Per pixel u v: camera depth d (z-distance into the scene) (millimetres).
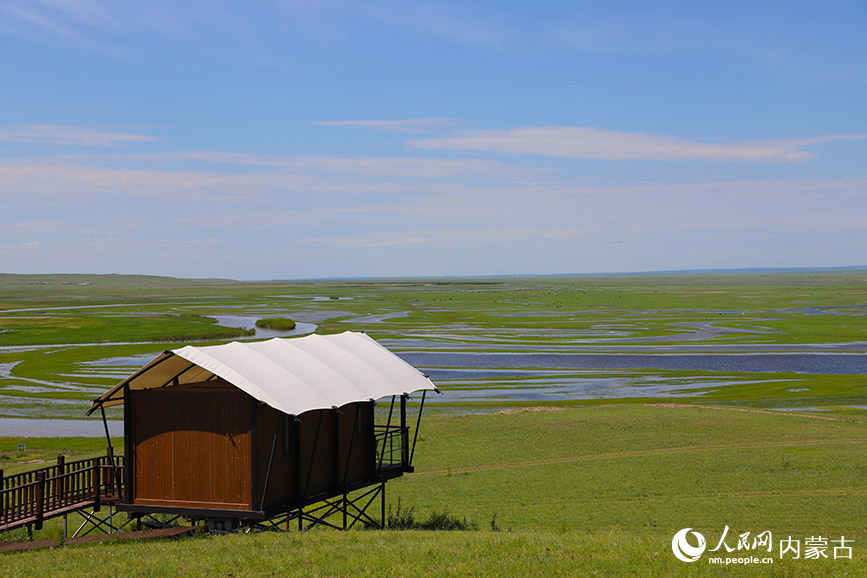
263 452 22922
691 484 34906
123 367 91250
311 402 22719
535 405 65188
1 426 57062
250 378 22422
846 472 36062
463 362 96312
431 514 31188
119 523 29703
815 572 17812
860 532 27344
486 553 19344
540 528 28875
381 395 26000
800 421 49594
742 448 41656
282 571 17312
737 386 75375
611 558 18750
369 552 19312
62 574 17219
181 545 20906
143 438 23906
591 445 43812
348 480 27203
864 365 91500
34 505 24609
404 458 30125
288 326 151125
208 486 23156
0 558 19953
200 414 23250
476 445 44938
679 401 66375
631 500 32938
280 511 23625
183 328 145375
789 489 33719
